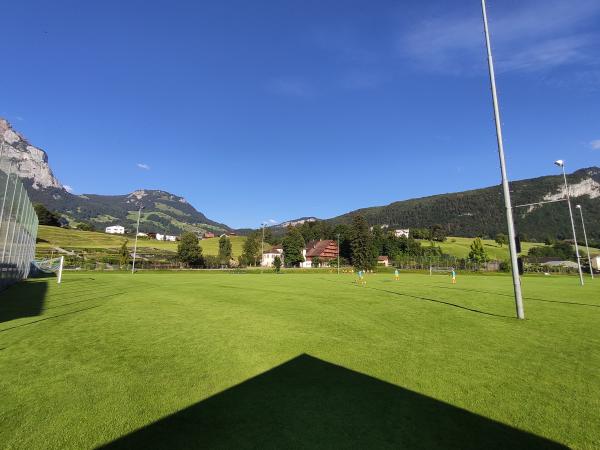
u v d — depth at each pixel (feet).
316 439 13.02
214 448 12.39
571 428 13.98
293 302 54.29
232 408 15.69
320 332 31.86
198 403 16.24
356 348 26.21
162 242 402.72
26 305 50.26
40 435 13.30
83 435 13.32
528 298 63.41
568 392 17.67
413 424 14.21
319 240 471.62
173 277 134.00
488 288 89.04
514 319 39.42
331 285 94.89
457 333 31.81
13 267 85.20
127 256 225.35
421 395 17.22
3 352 25.00
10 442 12.78
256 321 37.37
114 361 22.82
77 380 19.27
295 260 352.69
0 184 67.05
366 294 68.44
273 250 419.95
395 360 23.16
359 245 306.96
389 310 46.14
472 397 17.01
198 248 260.83
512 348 26.40
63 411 15.37
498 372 20.72
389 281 123.65
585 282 124.88
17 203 85.30
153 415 15.01
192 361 22.86
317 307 48.70
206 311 44.57
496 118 44.06
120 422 14.37
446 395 17.24
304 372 20.70
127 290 74.13
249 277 141.90
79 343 27.61
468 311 45.55
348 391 17.72
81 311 44.45
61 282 98.68
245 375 20.15
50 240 310.04
